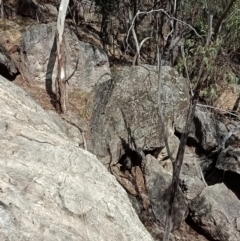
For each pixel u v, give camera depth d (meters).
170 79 8.03
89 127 7.91
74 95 8.68
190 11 9.53
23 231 3.09
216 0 7.93
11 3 13.17
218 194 7.93
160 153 8.20
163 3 10.67
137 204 7.17
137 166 7.99
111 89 7.91
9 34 10.02
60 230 3.32
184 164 8.45
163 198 7.38
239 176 8.55
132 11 11.32
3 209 3.09
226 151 8.80
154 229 7.05
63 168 3.94
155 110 7.86
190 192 7.85
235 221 7.48
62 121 7.63
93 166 4.27
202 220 7.48
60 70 8.01
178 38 9.60
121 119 7.72
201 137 9.22
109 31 12.84
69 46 8.66
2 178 3.50
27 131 4.29
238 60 9.49
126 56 11.93
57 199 3.57
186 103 8.23
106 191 4.05
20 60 8.91
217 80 8.08
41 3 14.66
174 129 8.35
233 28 7.39
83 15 14.55
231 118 10.20
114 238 3.68
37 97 8.36
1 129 4.13
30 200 3.41
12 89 5.21
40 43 8.73
